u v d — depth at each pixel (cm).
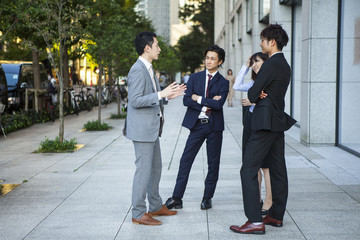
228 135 1019
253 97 359
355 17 751
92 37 1206
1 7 804
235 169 632
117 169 646
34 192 521
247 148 373
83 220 414
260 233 367
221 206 452
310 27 805
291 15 1198
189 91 442
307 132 822
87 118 1533
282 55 370
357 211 424
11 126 1168
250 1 1948
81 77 3816
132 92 382
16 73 1630
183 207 451
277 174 383
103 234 375
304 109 841
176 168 648
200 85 439
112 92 2412
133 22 2061
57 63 1681
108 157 752
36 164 701
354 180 549
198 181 564
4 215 432
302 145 843
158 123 398
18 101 1588
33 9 843
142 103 379
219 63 442
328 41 803
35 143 952
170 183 555
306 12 825
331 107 814
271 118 360
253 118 366
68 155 781
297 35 1153
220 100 429
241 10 2286
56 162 714
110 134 1074
